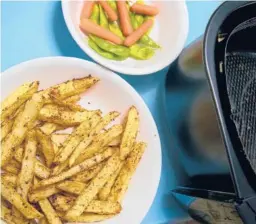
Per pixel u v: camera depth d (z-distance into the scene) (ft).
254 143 2.68
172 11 3.48
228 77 2.74
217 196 2.67
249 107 2.72
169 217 3.42
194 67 2.88
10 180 2.92
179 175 3.49
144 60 3.39
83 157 3.01
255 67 2.81
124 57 3.32
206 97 2.70
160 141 3.47
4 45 3.31
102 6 3.36
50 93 3.03
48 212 2.90
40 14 3.41
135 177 3.22
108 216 3.04
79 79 3.16
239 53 2.82
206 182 3.00
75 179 3.00
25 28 3.37
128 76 3.52
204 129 2.80
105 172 3.00
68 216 2.88
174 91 3.28
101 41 3.24
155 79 3.58
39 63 3.07
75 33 3.15
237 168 2.52
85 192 2.93
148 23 3.42
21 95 3.01
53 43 3.41
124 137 3.10
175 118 3.28
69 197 3.01
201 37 2.93
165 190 3.45
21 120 2.93
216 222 2.94
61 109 3.08
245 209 2.44
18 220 2.86
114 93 3.28
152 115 3.55
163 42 3.49
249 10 2.73
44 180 2.86
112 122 3.31
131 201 3.18
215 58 2.62
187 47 3.19
